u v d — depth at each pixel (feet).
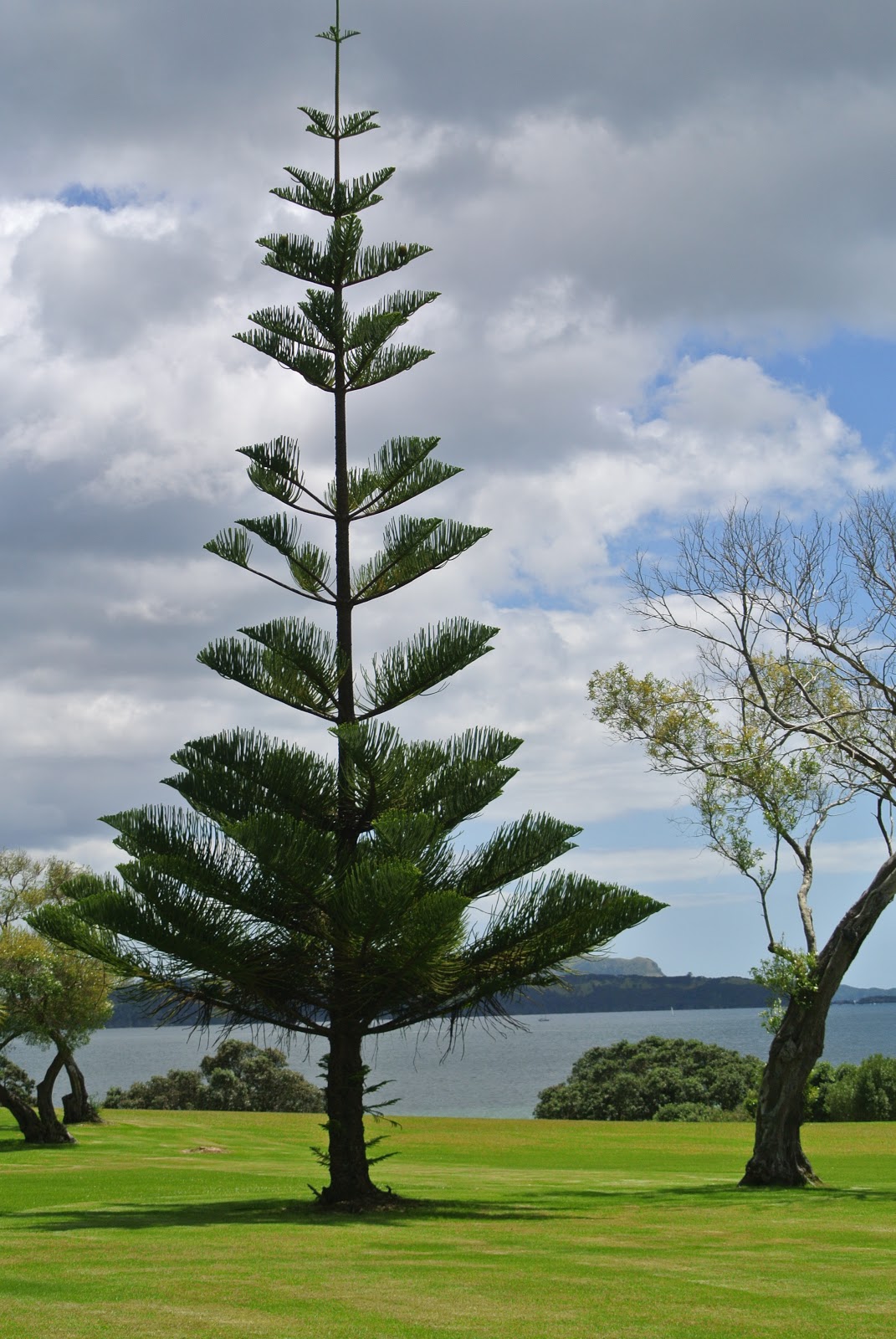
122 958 44.32
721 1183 62.28
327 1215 43.52
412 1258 32.17
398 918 40.98
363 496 52.49
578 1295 26.84
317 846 42.16
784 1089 59.21
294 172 54.34
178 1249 33.76
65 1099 111.65
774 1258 33.42
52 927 44.57
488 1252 33.60
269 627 47.52
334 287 54.24
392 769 44.42
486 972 46.96
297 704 49.55
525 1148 93.20
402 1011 48.16
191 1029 46.68
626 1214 45.14
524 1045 440.04
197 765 46.34
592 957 46.96
